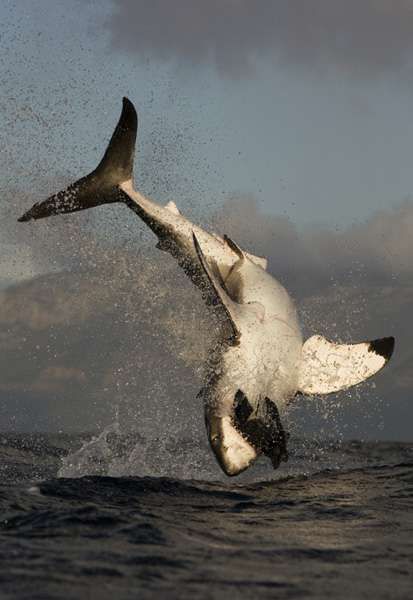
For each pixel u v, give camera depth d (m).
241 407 9.45
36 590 5.47
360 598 5.60
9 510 8.26
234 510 8.92
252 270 10.78
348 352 10.62
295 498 9.83
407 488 10.73
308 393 10.28
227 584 5.82
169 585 5.73
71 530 7.42
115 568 6.12
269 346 9.84
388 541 7.54
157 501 9.24
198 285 11.07
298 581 6.00
